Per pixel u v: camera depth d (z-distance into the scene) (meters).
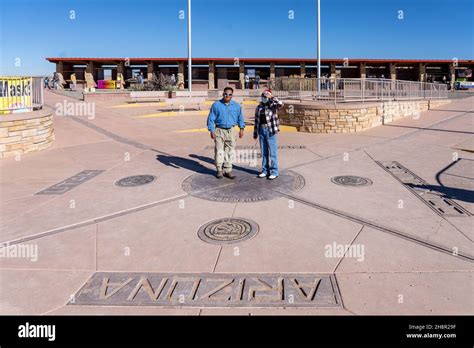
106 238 4.39
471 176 6.80
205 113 18.56
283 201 5.58
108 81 33.00
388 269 3.58
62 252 4.05
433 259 3.76
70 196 5.97
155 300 3.14
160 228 4.66
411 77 38.50
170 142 11.02
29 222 4.90
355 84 13.76
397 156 8.58
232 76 35.78
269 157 6.82
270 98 6.61
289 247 4.08
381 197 5.69
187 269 3.65
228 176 6.89
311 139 11.21
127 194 6.04
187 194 5.99
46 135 9.92
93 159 8.70
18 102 9.59
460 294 3.16
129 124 14.71
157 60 33.19
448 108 18.44
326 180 6.69
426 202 5.43
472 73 39.97
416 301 3.07
